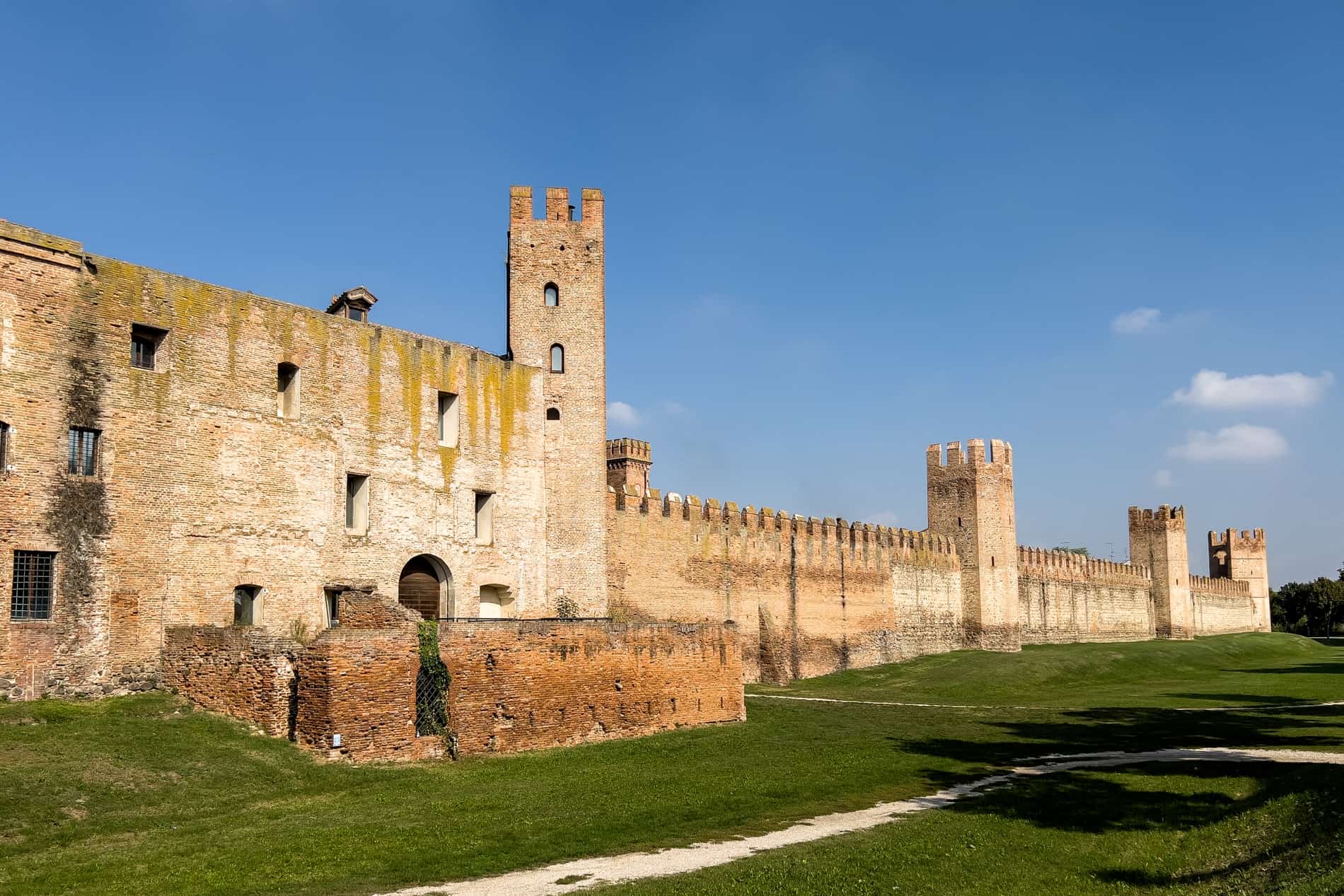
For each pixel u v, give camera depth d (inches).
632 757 1510.8
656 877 880.9
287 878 854.5
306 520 1744.6
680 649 1882.4
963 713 2167.8
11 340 1397.6
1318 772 1274.6
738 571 2827.3
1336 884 816.3
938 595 3853.3
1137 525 5433.1
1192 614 5565.9
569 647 1647.4
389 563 1868.8
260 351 1705.2
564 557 2170.3
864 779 1366.9
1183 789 1317.7
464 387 2039.9
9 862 893.8
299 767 1263.5
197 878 848.3
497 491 2078.0
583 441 2214.6
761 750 1595.7
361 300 1972.2
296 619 1712.6
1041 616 4436.5
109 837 980.6
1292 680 2933.1
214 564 1605.6
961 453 4092.0
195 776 1184.8
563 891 834.2
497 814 1086.4
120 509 1499.8
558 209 2273.6
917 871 933.8
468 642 1496.1
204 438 1612.9
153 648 1513.3
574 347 2233.0
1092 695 2623.0
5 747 1182.9
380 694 1364.4
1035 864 982.4
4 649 1364.4
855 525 3412.9
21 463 1396.4
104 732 1279.5
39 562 1412.4
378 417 1879.9
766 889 852.0
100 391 1491.1
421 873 874.8
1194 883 928.9
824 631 3164.4
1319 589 7101.4
